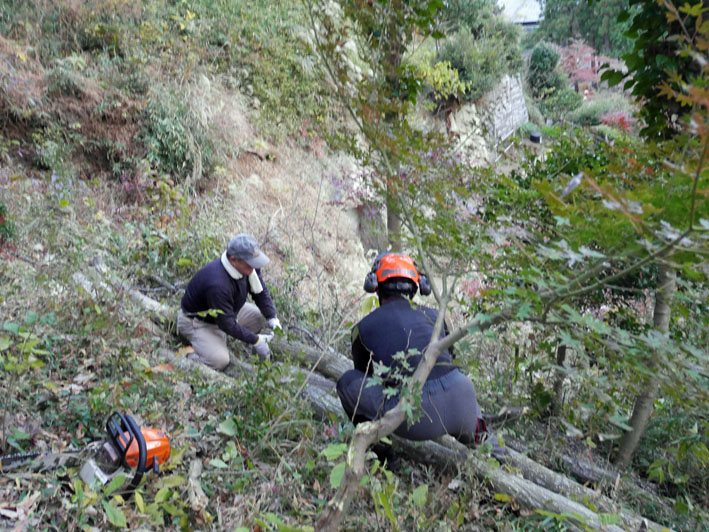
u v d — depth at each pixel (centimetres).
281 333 412
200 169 767
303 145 943
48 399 310
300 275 607
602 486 346
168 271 568
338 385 333
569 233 200
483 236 267
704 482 374
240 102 908
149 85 768
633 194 171
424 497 263
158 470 249
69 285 408
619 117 443
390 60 377
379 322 318
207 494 273
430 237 283
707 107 146
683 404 220
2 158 641
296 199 836
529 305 208
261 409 334
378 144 309
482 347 429
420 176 297
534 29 3247
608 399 228
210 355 439
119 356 358
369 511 281
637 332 403
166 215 641
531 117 1894
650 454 392
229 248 429
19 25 774
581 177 181
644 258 187
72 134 695
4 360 306
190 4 966
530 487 307
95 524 233
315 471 306
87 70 753
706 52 239
